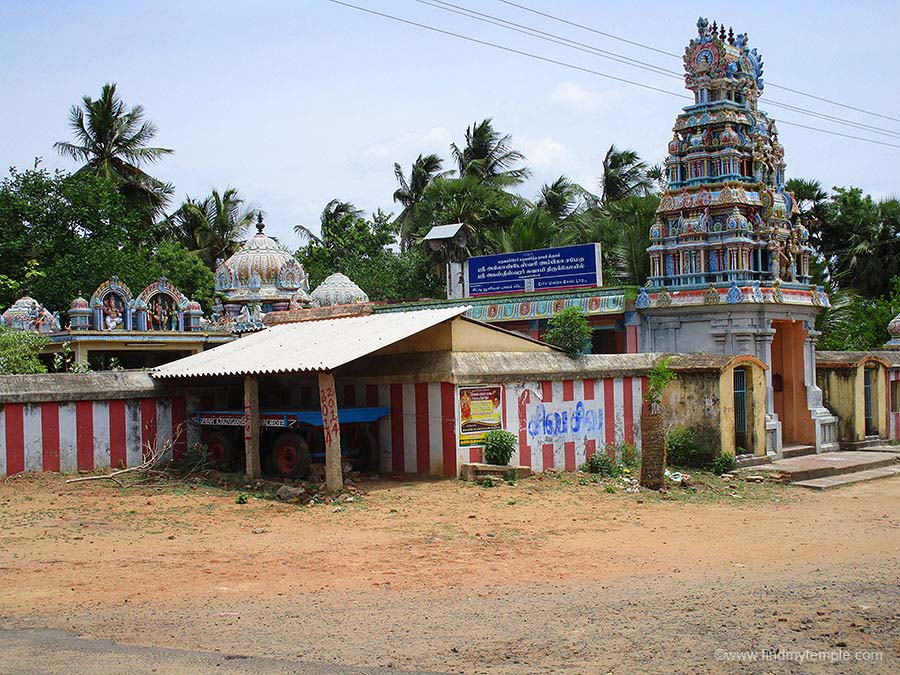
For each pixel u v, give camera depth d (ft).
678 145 75.46
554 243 124.47
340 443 54.54
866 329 108.58
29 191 112.37
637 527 43.45
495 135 164.76
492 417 54.90
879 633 23.70
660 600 28.12
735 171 73.56
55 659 22.93
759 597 28.17
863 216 139.44
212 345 86.53
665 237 75.36
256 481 51.80
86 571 33.45
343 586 31.22
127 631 25.63
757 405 66.08
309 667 21.90
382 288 139.03
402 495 48.91
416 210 152.15
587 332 61.11
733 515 47.65
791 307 73.41
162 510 45.44
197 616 27.25
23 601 29.27
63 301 105.70
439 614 27.04
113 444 56.75
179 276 131.85
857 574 32.53
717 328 70.79
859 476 63.52
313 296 99.14
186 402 60.44
